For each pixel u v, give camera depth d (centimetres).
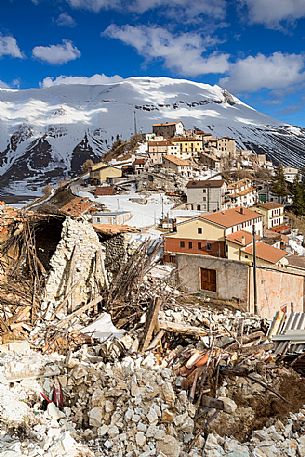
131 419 880
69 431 861
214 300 1919
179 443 851
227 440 859
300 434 909
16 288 1559
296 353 1277
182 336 1338
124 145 15375
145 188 9806
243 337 1349
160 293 1728
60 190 11369
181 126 16638
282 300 2023
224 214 4850
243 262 1838
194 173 11131
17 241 1747
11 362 1052
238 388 1042
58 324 1370
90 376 1005
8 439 817
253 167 13388
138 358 1107
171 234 4644
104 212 6388
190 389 1005
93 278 1603
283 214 7956
